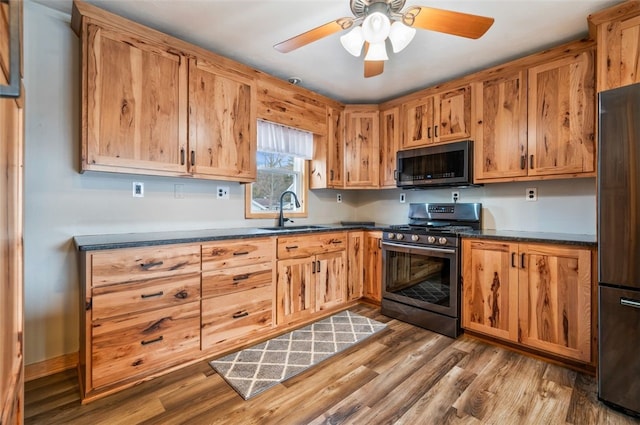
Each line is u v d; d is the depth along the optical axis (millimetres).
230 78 2545
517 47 2428
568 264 2088
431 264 2777
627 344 1668
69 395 1780
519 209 2852
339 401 1746
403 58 2607
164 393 1804
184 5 1945
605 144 1735
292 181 3586
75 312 2107
